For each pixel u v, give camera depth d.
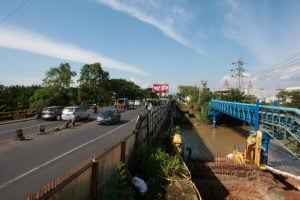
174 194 11.04
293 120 21.78
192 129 55.59
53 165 13.53
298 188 20.25
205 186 20.41
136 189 10.19
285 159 30.27
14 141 20.75
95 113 51.00
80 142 20.25
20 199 9.16
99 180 7.98
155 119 24.41
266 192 18.92
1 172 12.31
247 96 77.25
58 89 72.19
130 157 12.31
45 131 26.38
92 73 103.06
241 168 20.91
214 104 58.44
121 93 121.00
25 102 61.66
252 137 23.22
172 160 13.70
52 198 5.31
